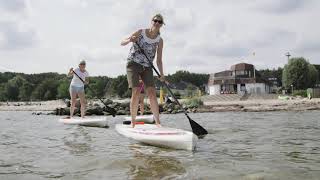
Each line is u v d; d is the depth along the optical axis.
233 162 4.64
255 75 75.19
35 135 7.95
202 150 5.62
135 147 5.91
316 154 5.29
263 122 11.67
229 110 21.95
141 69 6.87
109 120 13.43
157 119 7.04
